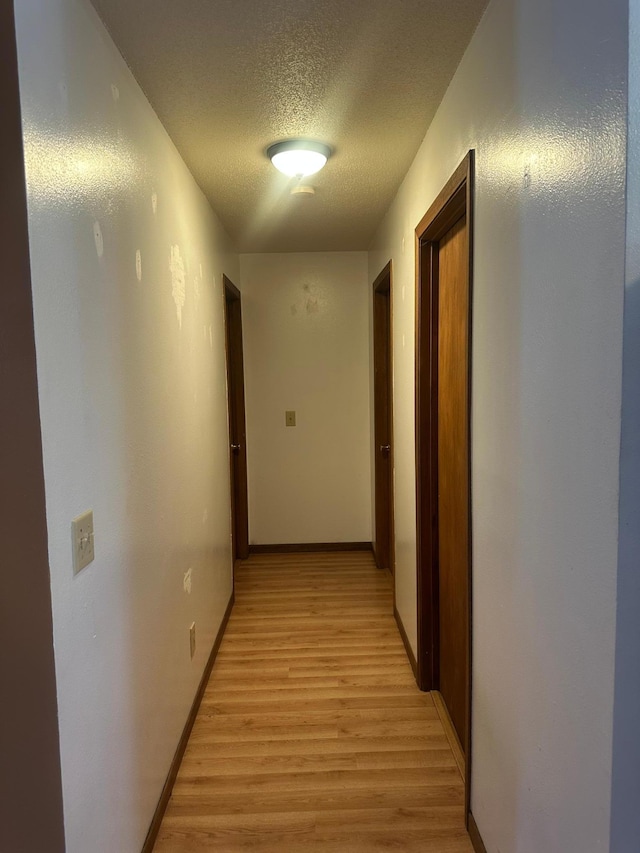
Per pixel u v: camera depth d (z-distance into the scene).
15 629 0.99
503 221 1.24
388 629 2.98
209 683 2.47
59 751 1.01
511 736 1.25
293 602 3.35
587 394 0.88
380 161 2.30
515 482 1.19
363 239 3.69
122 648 1.36
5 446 0.96
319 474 4.24
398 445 2.85
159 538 1.71
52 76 1.03
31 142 0.94
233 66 1.55
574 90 0.90
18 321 0.94
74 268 1.12
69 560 1.06
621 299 0.78
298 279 4.08
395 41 1.45
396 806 1.75
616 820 0.83
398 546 2.91
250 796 1.80
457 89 1.60
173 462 1.91
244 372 4.13
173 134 1.97
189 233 2.28
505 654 1.28
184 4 1.27
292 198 2.75
